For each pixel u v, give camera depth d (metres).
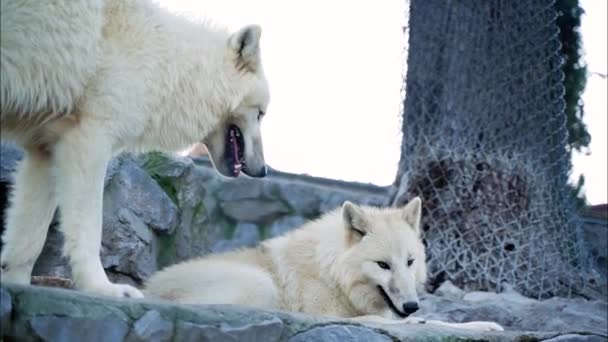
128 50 9.44
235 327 8.61
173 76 9.83
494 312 13.42
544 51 16.06
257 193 18.31
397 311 10.72
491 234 15.48
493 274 15.33
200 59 10.12
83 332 7.99
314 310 11.05
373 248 10.94
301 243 11.48
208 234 14.89
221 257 11.38
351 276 10.99
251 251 11.62
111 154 9.50
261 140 10.95
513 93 15.93
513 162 15.81
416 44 16.47
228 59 10.46
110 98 9.18
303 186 18.56
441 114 16.14
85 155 9.04
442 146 15.98
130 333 8.16
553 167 16.17
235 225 18.09
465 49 16.02
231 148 10.88
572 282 15.64
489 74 15.92
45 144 9.44
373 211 11.59
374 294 11.12
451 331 9.77
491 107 15.89
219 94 10.32
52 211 9.55
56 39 8.73
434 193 15.85
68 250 8.88
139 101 9.44
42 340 7.83
